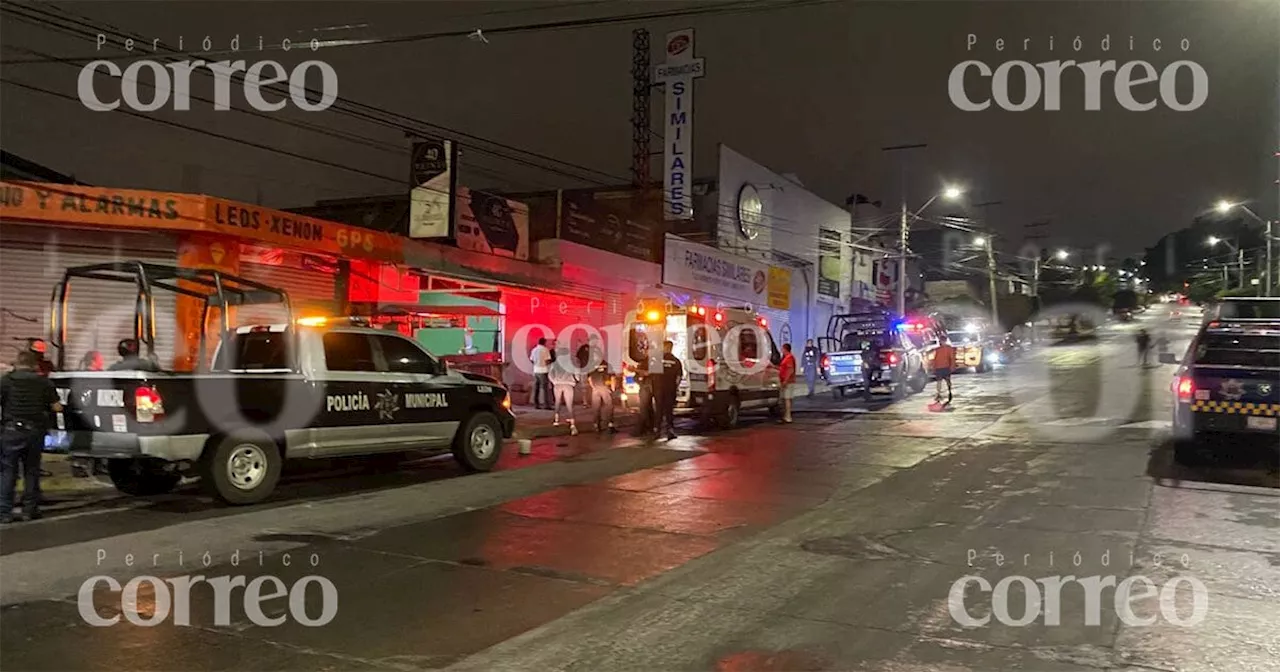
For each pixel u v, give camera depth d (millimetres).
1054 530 8648
